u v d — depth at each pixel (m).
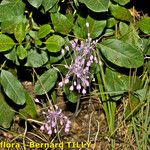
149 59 0.58
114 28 0.57
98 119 0.62
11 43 0.50
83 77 0.51
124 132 0.61
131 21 0.55
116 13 0.54
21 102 0.52
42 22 0.56
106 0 0.47
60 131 0.60
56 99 0.62
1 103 0.56
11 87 0.52
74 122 0.62
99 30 0.53
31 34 0.51
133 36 0.56
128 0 0.53
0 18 0.50
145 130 0.58
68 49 0.51
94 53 0.52
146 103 0.59
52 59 0.54
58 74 0.58
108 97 0.58
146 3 0.61
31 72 0.59
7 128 0.61
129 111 0.59
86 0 0.48
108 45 0.52
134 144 0.61
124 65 0.52
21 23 0.49
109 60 0.53
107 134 0.61
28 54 0.53
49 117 0.53
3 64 0.53
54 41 0.51
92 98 0.62
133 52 0.52
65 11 0.57
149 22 0.54
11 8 0.50
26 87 0.62
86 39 0.51
